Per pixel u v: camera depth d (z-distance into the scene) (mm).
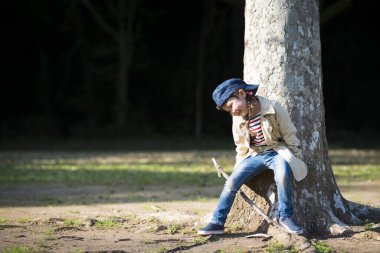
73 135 35406
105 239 6992
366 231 7000
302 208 7164
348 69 38562
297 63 7398
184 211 9094
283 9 7395
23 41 37969
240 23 36188
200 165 18516
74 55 38719
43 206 10109
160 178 14805
